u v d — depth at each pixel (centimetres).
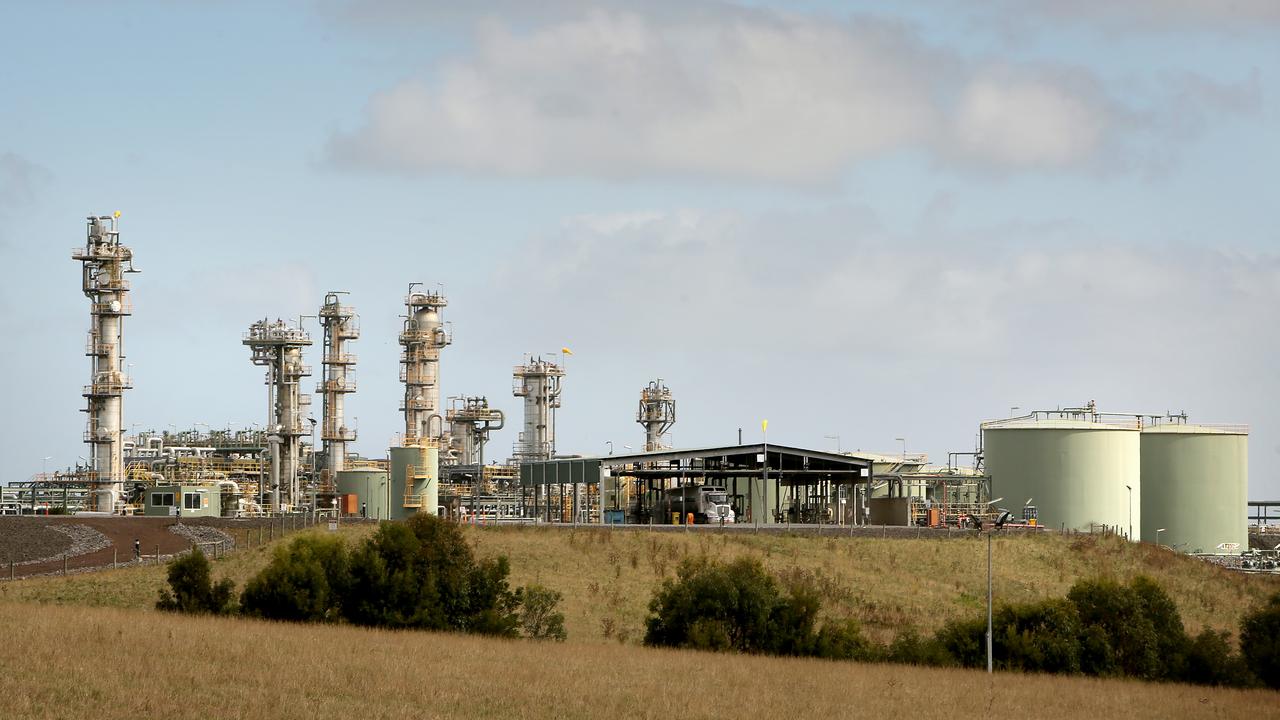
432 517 11800
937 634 11869
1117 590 11950
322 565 11338
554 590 13400
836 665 10188
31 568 13725
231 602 11462
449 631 11069
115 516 18075
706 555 14962
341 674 7581
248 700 6644
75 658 7331
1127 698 9588
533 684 7844
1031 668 11338
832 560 15525
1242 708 9456
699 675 8881
